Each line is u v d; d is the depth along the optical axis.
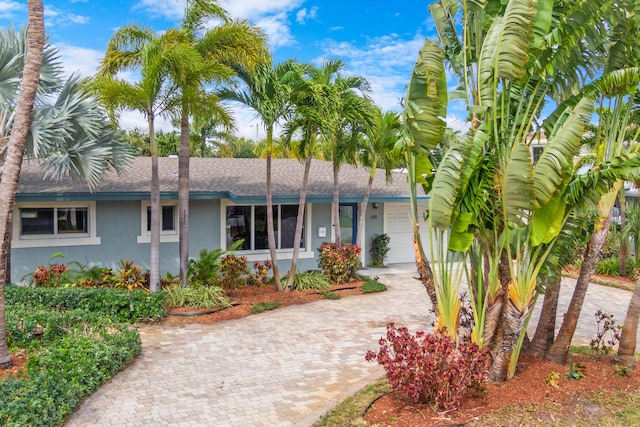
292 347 9.74
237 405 7.09
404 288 15.69
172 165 18.28
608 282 16.67
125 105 11.64
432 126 6.66
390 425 6.34
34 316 9.27
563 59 6.90
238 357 9.12
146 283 13.36
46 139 10.05
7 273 12.73
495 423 6.38
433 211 6.74
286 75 12.44
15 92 10.12
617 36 7.43
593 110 6.28
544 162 6.31
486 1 6.96
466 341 7.04
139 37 12.03
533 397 7.06
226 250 14.77
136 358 8.93
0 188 7.76
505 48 6.31
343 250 15.78
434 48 6.70
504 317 7.12
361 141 16.42
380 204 19.48
